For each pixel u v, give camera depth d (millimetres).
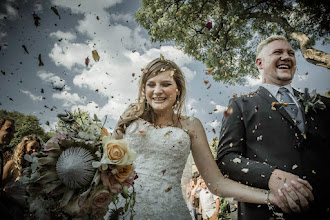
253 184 1621
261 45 2061
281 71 1900
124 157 1200
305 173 1673
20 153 2723
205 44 8359
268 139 1797
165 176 1770
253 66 8391
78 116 1332
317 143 1734
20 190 2133
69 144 1221
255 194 1614
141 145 1828
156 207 1670
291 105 1848
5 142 2744
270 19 7371
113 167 1189
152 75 1878
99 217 1214
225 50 8180
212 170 1849
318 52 5996
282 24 7098
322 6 6910
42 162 1179
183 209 1753
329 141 1738
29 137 2838
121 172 1219
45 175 1171
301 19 7438
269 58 1942
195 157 1928
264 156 1774
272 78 1948
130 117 1947
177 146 1804
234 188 1703
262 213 1685
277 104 1854
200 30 8328
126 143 1249
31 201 1218
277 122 1814
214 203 4887
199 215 5086
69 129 1295
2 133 2727
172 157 1801
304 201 1436
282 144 1760
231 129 1879
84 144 1228
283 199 1492
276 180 1537
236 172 1705
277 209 1633
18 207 2031
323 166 1682
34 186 1202
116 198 1300
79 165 1159
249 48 8516
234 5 7598
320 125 1785
